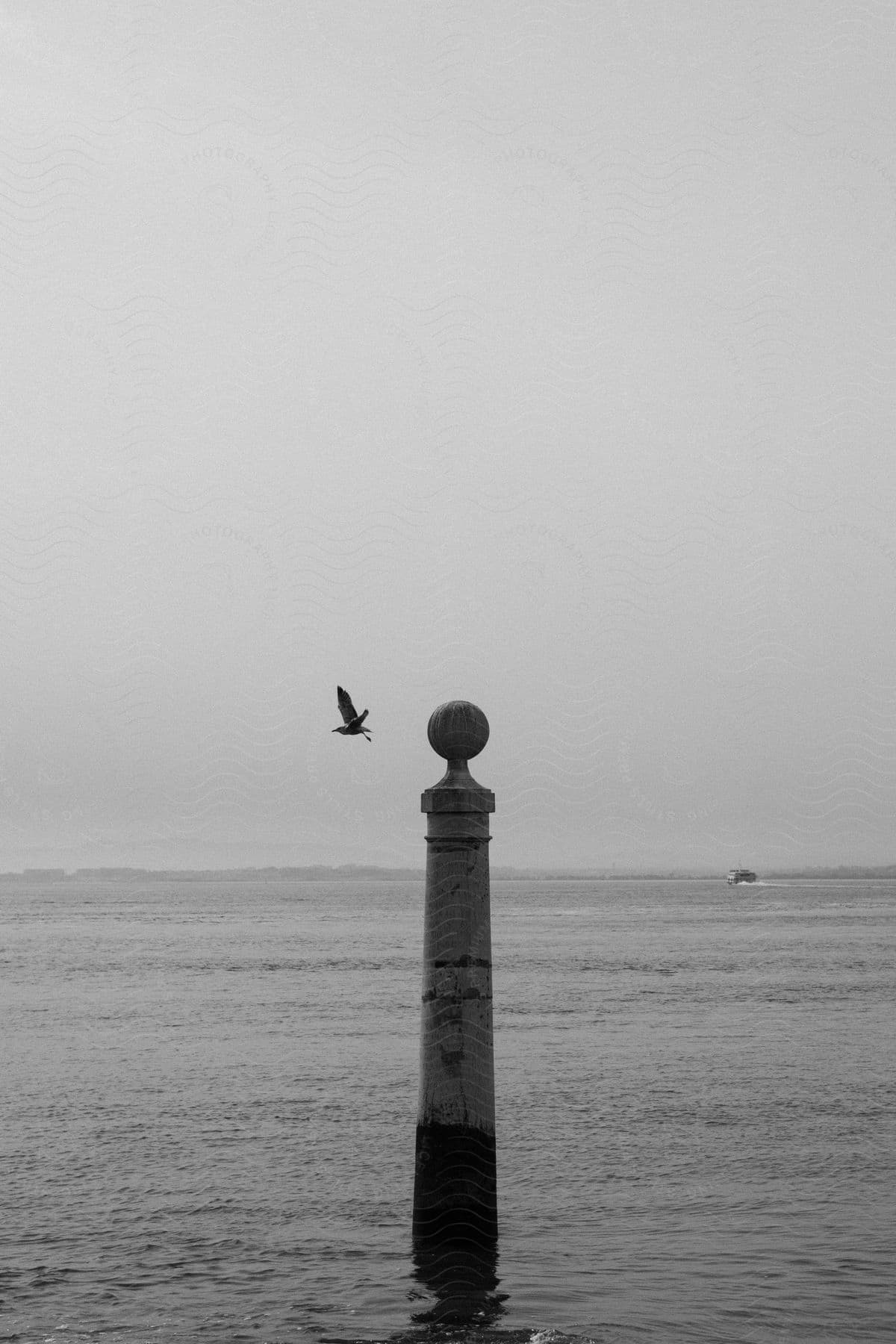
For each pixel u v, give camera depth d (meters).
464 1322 11.77
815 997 43.69
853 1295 12.56
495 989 47.03
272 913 162.38
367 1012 39.00
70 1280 13.20
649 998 43.59
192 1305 12.37
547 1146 19.30
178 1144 19.58
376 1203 16.09
